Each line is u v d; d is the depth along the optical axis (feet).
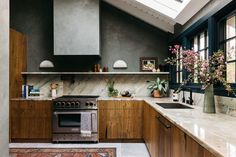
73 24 14.42
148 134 11.82
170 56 15.44
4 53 4.35
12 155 11.48
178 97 12.51
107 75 16.12
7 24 4.52
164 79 16.08
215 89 8.00
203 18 9.55
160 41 16.12
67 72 15.46
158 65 16.07
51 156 11.32
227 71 7.98
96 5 14.47
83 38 14.38
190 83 11.23
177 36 13.78
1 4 4.25
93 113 13.79
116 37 16.22
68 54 14.34
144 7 13.43
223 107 7.48
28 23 16.26
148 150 11.94
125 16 16.14
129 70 16.11
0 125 4.16
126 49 16.24
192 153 4.65
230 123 5.68
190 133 4.64
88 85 16.16
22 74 15.71
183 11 10.65
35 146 13.20
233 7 7.54
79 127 13.80
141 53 16.21
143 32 16.16
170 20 13.66
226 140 4.00
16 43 14.83
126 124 14.25
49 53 16.12
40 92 16.01
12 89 14.34
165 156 7.39
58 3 14.47
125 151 12.19
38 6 16.33
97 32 14.42
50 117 14.14
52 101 13.98
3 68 4.30
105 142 14.15
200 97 9.70
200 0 9.04
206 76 7.56
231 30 8.18
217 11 8.13
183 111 8.00
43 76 16.14
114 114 14.25
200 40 11.51
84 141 13.92
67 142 13.97
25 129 14.14
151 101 12.25
